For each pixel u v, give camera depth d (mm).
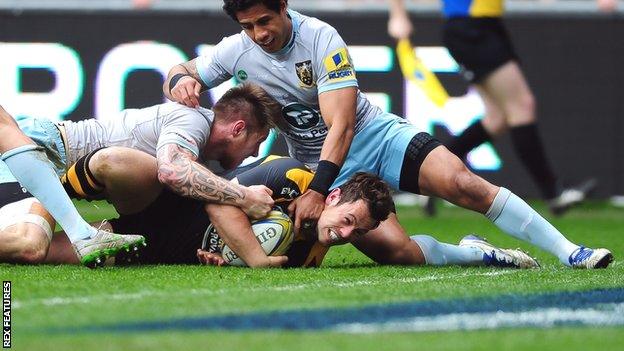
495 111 33000
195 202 19453
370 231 20391
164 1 39844
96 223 19656
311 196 18828
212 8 39625
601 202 40438
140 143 19797
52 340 12086
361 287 16469
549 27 40312
